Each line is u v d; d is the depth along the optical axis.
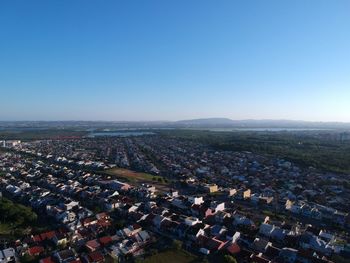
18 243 114.19
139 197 186.50
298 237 122.44
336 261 107.62
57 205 160.12
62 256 102.69
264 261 101.06
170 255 108.88
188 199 167.75
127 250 110.62
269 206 174.88
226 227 136.75
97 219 138.50
